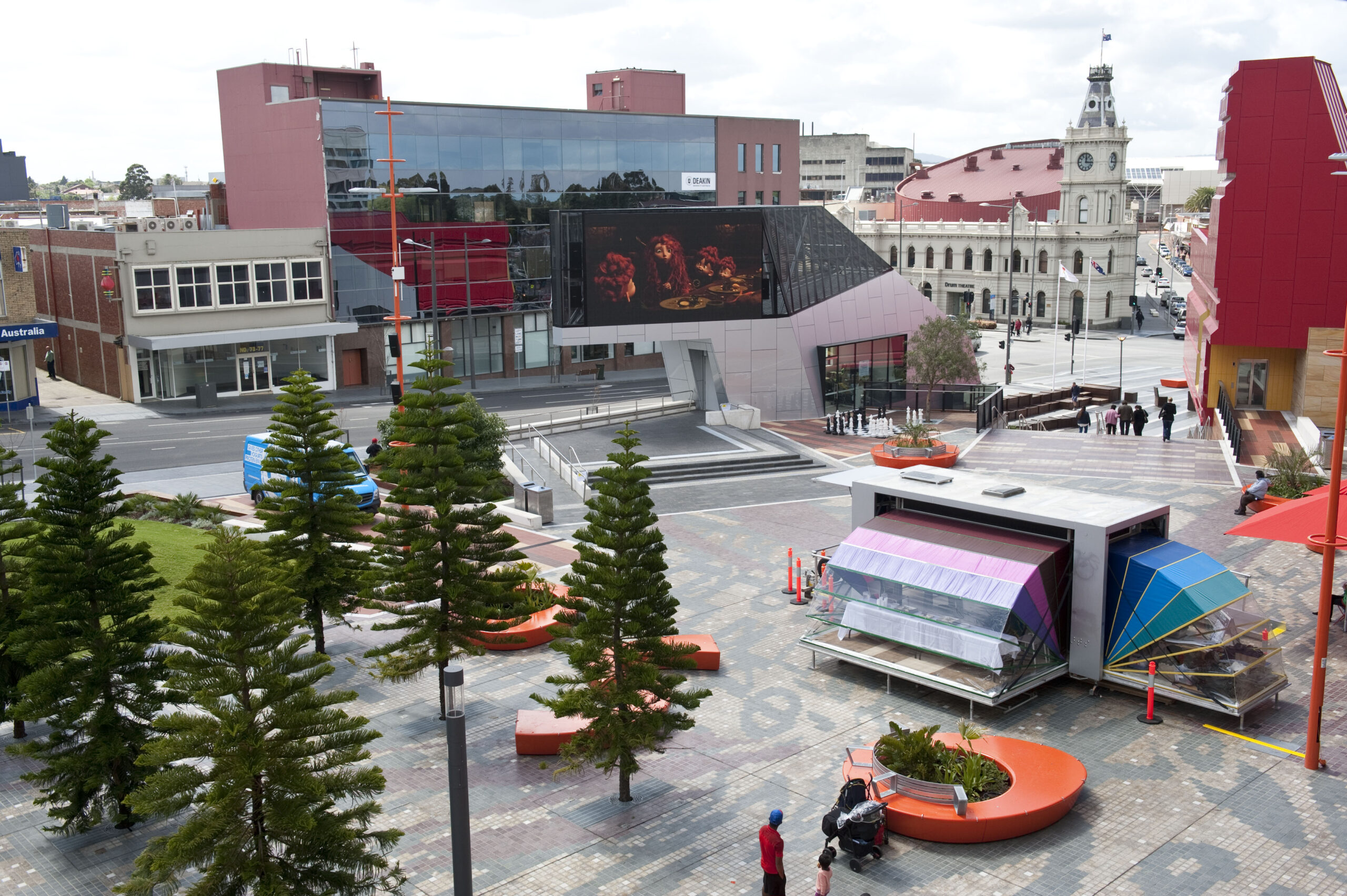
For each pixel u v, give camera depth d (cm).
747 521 3803
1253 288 4925
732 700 2352
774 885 1600
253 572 1503
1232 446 4575
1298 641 2598
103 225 7762
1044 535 2434
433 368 2241
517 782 2009
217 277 6331
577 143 7706
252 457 3959
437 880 1692
